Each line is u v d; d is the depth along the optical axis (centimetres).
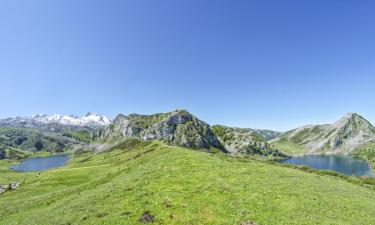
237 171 5550
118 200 4022
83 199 4531
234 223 2994
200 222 3055
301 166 9044
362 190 5369
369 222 3206
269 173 5559
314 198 3953
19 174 17250
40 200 5853
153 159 7788
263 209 3394
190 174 5197
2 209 5631
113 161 18262
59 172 11531
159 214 3316
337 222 3059
